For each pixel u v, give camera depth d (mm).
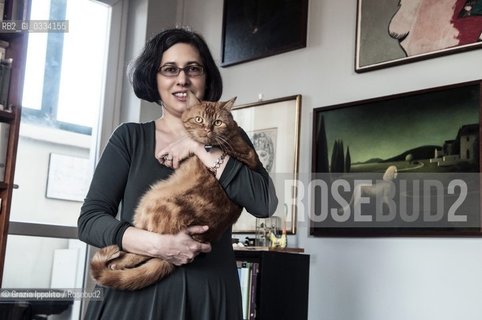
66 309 2836
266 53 3002
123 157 1284
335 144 2635
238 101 3137
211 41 3344
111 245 1173
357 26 2631
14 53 2578
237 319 1253
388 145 2451
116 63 3459
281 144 2857
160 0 3482
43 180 3057
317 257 2625
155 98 1469
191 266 1199
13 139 2508
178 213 1218
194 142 1305
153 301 1150
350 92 2641
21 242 2920
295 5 2914
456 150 2238
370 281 2430
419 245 2311
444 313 2203
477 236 2145
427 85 2379
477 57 2250
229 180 1227
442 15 2359
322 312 2568
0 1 2506
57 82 3184
